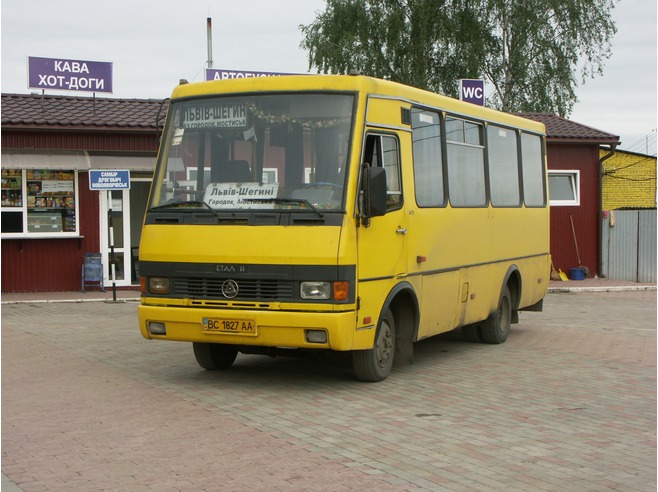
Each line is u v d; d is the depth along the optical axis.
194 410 8.84
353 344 9.41
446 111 11.95
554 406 9.23
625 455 7.26
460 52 42.09
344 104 9.72
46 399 9.40
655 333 15.70
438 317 11.57
